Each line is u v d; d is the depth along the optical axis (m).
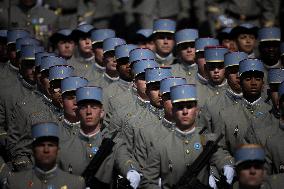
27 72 38.16
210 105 35.91
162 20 42.03
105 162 31.73
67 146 32.25
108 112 37.22
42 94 35.84
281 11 51.06
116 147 32.16
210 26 50.50
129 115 35.44
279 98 32.72
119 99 36.91
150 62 35.94
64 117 33.00
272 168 32.38
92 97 31.77
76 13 51.16
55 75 34.81
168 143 32.03
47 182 29.75
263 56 41.50
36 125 29.48
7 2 49.16
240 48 42.62
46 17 49.44
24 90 38.22
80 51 43.31
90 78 41.19
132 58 37.94
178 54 40.56
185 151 31.89
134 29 50.38
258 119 34.03
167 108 32.72
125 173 31.66
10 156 35.62
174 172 31.84
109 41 40.03
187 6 51.03
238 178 29.56
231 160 32.22
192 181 31.12
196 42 39.47
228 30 43.16
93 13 50.94
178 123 31.98
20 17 49.12
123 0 50.59
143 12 50.38
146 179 31.97
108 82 40.28
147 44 43.53
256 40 44.53
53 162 29.70
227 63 36.62
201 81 38.81
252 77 35.06
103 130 33.25
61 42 43.66
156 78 34.53
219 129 35.19
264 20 50.09
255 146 29.14
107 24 50.69
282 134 32.44
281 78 34.44
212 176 32.91
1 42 41.09
